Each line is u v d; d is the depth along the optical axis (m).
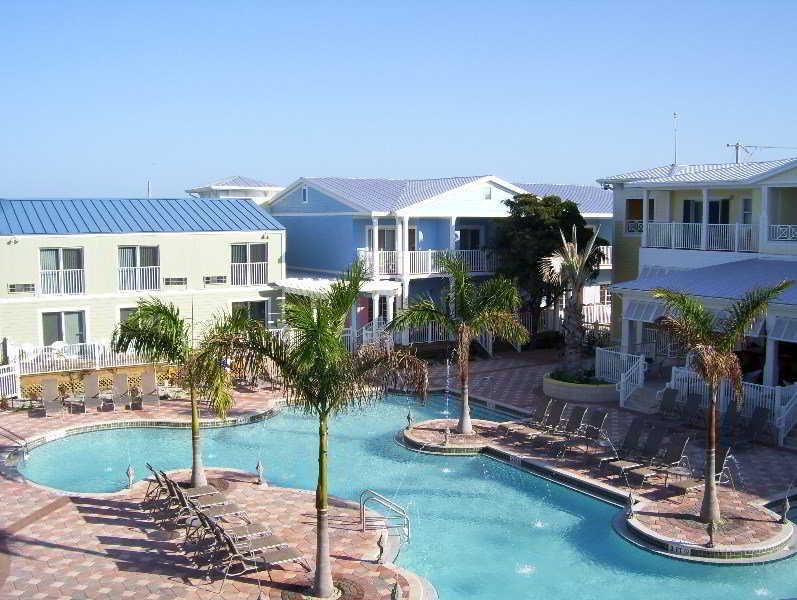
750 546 16.53
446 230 40.84
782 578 15.76
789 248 28.45
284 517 18.53
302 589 14.84
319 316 13.97
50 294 32.69
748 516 18.16
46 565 15.89
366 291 35.53
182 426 27.02
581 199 48.75
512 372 34.56
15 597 14.53
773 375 24.59
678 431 24.30
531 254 36.12
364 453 24.28
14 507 19.06
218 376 18.80
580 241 36.50
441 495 20.64
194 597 14.58
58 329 33.16
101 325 33.91
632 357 28.62
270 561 14.84
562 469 21.62
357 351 15.49
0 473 21.66
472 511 19.53
